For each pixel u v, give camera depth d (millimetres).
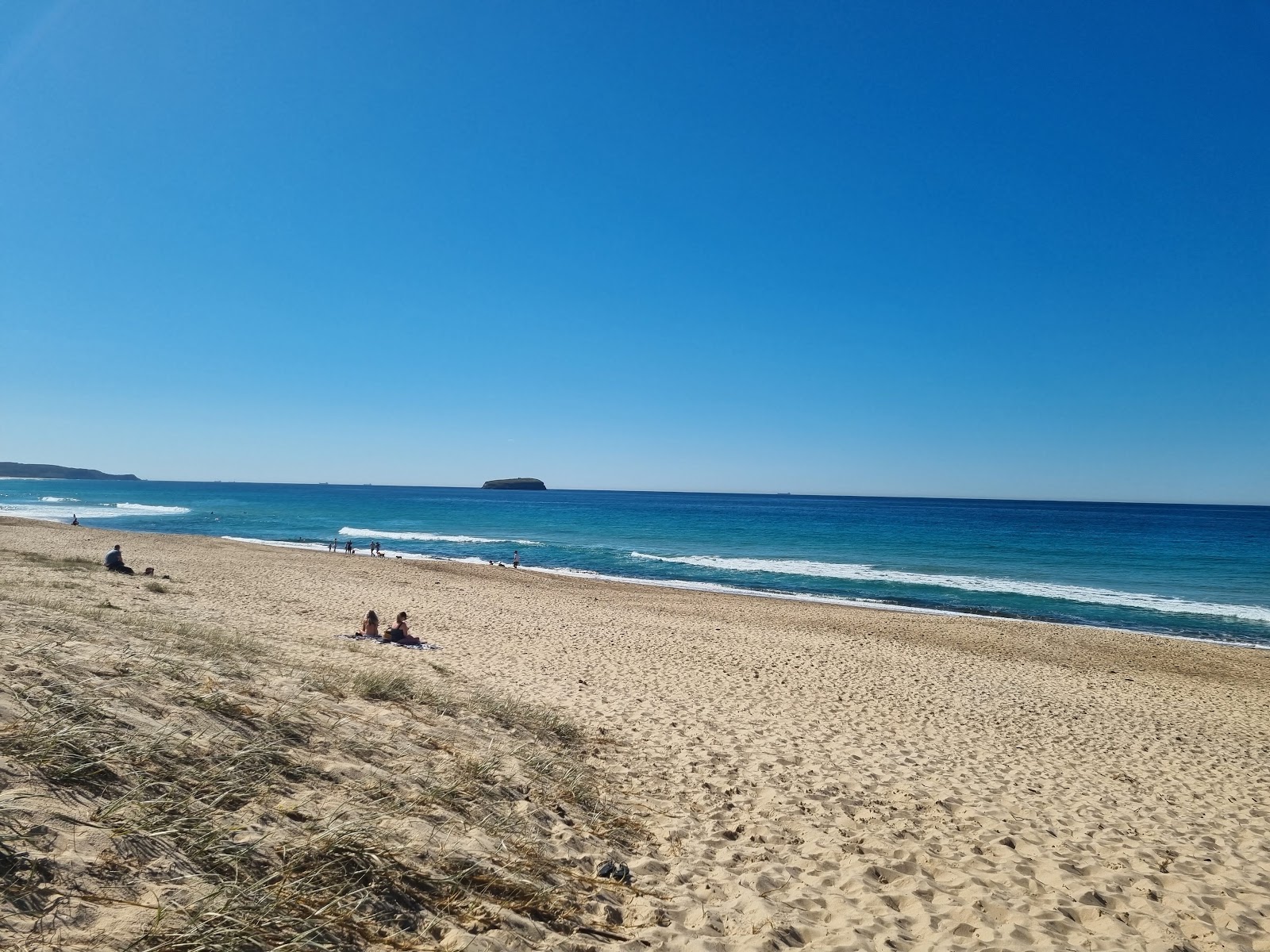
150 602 13484
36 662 5027
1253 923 5402
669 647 17391
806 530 76250
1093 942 4824
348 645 12188
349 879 3576
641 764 7840
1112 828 7484
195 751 4445
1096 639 23125
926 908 5086
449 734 6805
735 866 5465
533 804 5672
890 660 17750
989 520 100438
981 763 9656
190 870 3229
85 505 98812
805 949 4277
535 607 23391
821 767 8578
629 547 54562
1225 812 8492
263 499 143750
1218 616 29281
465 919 3693
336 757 5227
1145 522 101875
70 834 3119
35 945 2434
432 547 52562
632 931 4125
